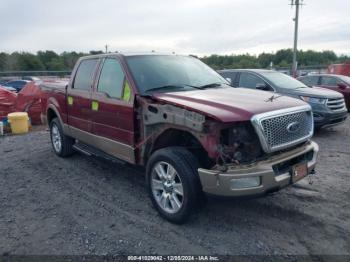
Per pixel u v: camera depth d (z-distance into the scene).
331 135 8.63
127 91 4.38
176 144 4.15
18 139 8.95
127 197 4.68
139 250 3.37
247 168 3.32
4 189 5.16
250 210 4.14
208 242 3.47
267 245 3.40
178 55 5.41
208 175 3.36
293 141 3.67
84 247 3.45
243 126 3.47
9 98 11.18
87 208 4.36
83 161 6.46
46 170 6.00
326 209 4.16
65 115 6.09
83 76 5.53
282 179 3.47
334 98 8.48
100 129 4.97
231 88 4.71
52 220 4.06
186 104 3.61
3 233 3.78
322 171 5.60
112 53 4.96
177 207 3.73
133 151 4.32
